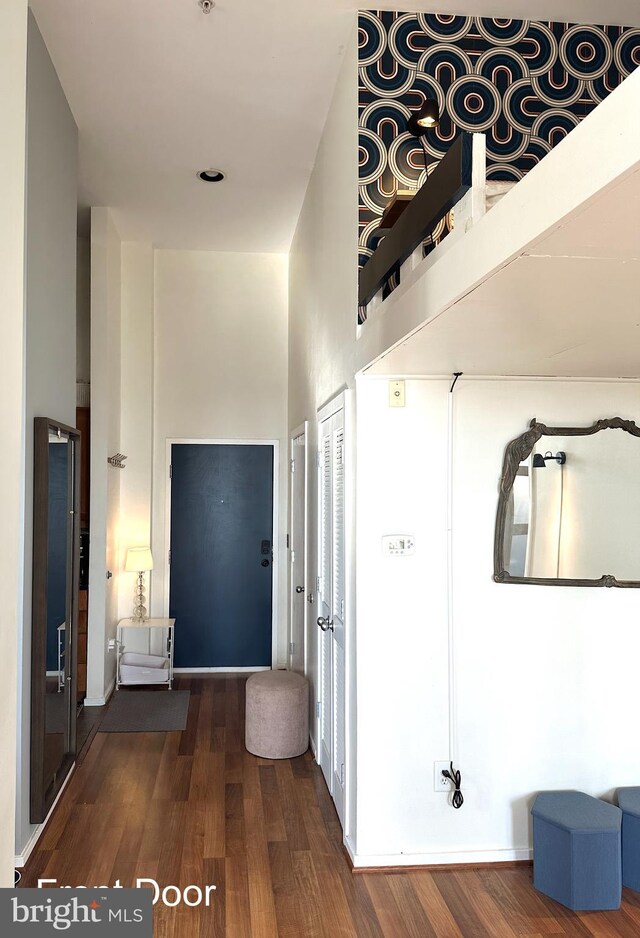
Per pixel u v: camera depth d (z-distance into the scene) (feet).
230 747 15.43
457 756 10.59
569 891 9.35
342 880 10.02
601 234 4.19
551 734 10.73
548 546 10.71
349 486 11.27
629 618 10.89
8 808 4.55
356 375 10.68
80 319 20.74
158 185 17.46
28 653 10.62
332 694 12.81
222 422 22.20
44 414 11.60
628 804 10.11
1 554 4.33
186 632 21.98
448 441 10.74
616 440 10.82
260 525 22.29
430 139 11.22
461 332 7.29
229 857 10.62
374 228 10.99
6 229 4.40
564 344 7.94
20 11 4.68
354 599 10.89
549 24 11.64
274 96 13.61
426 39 11.35
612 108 3.42
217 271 22.34
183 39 11.93
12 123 4.53
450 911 9.27
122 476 21.24
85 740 15.65
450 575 10.68
